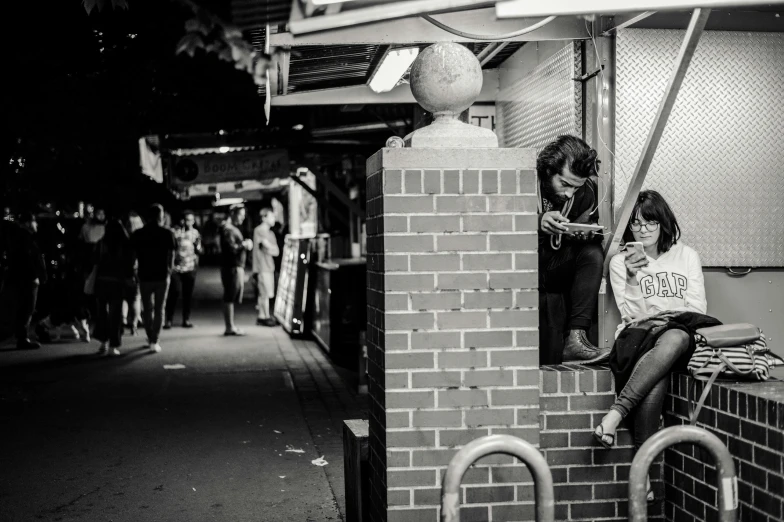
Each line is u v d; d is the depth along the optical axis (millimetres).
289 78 7340
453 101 4133
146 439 7789
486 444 3051
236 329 16078
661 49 5172
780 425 3463
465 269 3967
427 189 3947
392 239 3936
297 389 10367
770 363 4047
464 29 5043
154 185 16250
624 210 4715
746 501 3703
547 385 4355
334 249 16078
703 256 5250
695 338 4242
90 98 9578
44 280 14109
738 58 5227
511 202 3984
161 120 11656
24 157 11766
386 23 4922
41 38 8289
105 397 9828
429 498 3951
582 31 5184
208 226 42500
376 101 8070
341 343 12578
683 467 4215
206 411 9055
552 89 5695
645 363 4199
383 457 4047
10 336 15000
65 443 7645
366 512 4738
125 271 13172
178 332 16656
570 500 4371
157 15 8164
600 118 5180
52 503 5898
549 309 5273
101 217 14867
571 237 5098
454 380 3965
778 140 5270
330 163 16000
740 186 5254
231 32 5051
